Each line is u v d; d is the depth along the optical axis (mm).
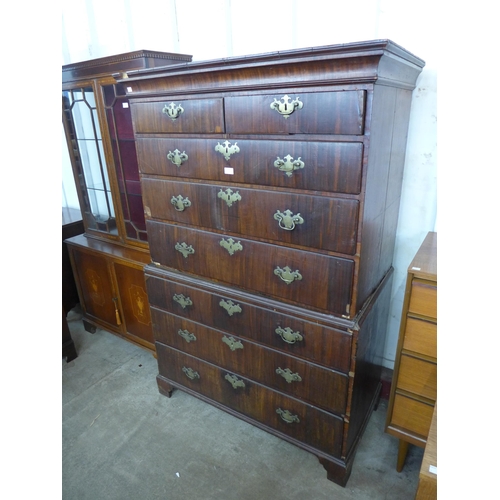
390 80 958
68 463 1465
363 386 1307
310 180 1011
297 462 1439
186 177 1279
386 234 1306
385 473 1383
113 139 1721
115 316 2076
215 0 1565
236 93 1052
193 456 1479
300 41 1447
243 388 1450
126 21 1870
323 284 1104
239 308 1315
